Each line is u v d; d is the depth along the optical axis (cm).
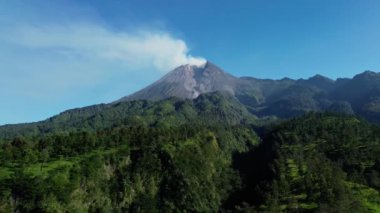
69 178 18950
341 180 19875
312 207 17312
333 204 17075
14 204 16688
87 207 19050
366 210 17238
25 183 17075
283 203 18700
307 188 19588
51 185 17762
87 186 19512
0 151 19812
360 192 19288
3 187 16775
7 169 18425
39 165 19325
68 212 17762
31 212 16750
